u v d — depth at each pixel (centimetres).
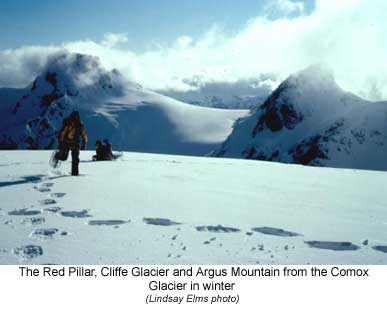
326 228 638
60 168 1415
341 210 809
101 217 646
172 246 500
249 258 467
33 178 1087
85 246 485
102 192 893
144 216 666
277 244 530
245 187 1117
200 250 489
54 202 756
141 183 1084
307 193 1052
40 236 520
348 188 1212
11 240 495
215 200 862
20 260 430
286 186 1191
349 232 616
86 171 1357
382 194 1081
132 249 481
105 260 439
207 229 597
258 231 600
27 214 647
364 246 540
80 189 923
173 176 1312
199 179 1266
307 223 671
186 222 637
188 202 819
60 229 559
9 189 893
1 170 1295
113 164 1725
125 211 699
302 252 499
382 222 704
